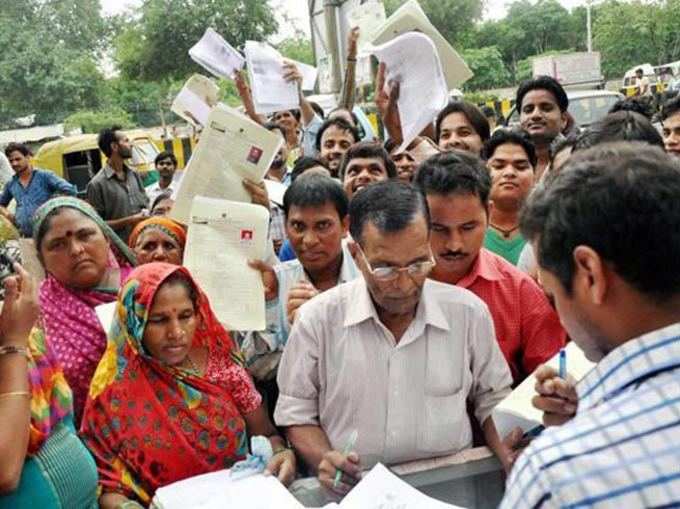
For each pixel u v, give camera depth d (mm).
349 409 1646
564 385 1300
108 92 29234
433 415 1626
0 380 1422
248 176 2502
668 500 737
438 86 2711
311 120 5102
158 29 20125
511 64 36219
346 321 1637
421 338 1626
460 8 29047
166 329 1714
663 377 799
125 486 1682
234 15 20203
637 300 840
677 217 808
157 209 3730
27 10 31641
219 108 2498
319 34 7895
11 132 24250
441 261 1903
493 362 1688
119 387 1728
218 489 1521
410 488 1420
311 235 2242
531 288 1946
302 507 1425
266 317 2256
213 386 1784
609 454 770
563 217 861
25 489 1427
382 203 1505
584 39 39312
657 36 29781
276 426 1913
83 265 2172
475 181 1850
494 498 1626
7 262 1580
